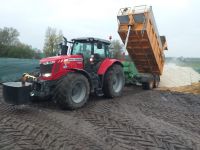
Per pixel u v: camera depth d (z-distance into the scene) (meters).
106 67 8.51
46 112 6.61
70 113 6.66
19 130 5.09
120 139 4.97
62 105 6.90
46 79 7.00
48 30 27.73
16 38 34.44
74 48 8.78
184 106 8.20
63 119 6.04
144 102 8.47
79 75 7.20
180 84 15.15
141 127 5.75
